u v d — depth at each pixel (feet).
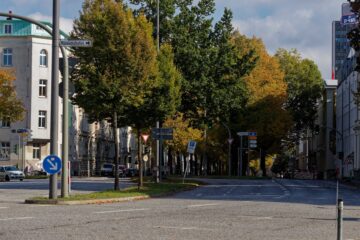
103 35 101.96
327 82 389.60
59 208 69.97
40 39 269.03
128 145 422.82
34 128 264.72
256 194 118.73
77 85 102.89
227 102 175.11
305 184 190.39
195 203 84.79
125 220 55.01
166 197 104.01
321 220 59.62
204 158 262.88
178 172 320.70
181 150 254.68
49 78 270.05
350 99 310.04
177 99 134.10
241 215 63.21
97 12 102.42
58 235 42.78
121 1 106.11
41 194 102.27
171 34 171.53
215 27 179.63
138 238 41.98
